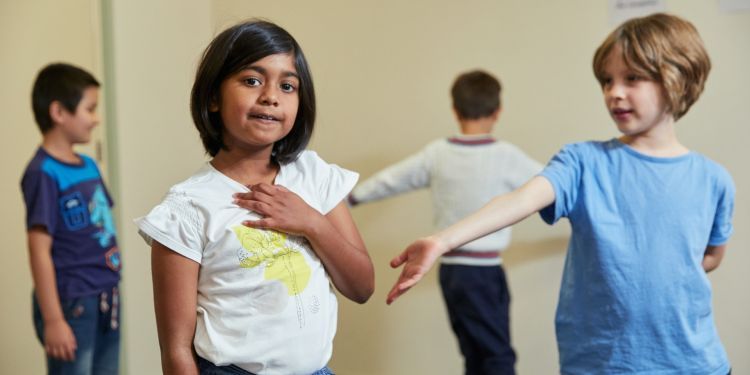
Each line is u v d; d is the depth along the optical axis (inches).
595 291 52.2
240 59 41.8
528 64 95.6
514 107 96.7
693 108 88.2
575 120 94.0
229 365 40.5
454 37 98.8
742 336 88.0
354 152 104.7
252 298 40.7
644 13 89.5
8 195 70.5
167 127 98.4
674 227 51.8
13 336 70.1
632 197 52.3
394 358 104.2
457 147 92.7
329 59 105.3
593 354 52.3
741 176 87.4
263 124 41.6
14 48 71.4
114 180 86.0
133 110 92.4
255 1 108.7
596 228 52.1
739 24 86.2
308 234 42.2
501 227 49.4
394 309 104.0
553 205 52.3
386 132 103.0
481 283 90.2
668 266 51.3
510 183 91.3
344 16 104.2
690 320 51.9
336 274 44.2
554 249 96.0
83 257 76.3
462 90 91.9
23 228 71.4
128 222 91.0
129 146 91.4
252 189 42.7
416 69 101.0
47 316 72.7
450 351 101.5
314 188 45.6
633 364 51.3
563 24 93.6
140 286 91.7
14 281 70.4
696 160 54.1
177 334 40.8
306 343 41.4
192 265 40.8
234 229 40.8
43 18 75.0
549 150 95.4
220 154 44.8
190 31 103.3
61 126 75.7
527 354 97.9
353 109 104.5
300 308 41.5
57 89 75.5
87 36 82.0
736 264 87.9
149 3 95.1
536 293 97.0
